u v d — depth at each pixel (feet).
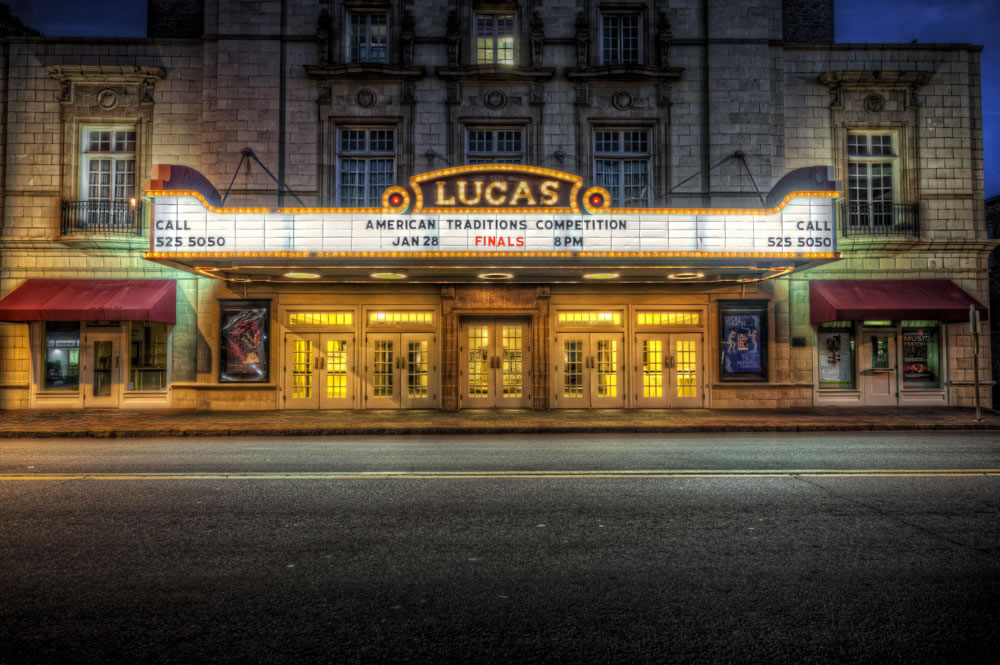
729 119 61.05
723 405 60.64
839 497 22.84
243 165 59.62
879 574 15.38
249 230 49.49
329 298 60.59
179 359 59.88
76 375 60.49
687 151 61.26
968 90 62.59
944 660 11.35
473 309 60.34
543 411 58.29
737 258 50.57
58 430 43.19
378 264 51.16
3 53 60.29
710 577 15.16
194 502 22.16
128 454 34.06
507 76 60.80
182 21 68.13
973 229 61.72
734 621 12.84
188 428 43.88
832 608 13.47
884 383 61.41
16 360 59.82
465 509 21.18
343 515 20.47
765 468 28.78
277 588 14.51
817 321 59.41
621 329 61.26
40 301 56.70
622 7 61.82
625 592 14.29
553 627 12.57
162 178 49.26
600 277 57.77
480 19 62.64
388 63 61.11
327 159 60.44
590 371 61.11
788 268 54.13
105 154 60.85
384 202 49.96
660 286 61.36
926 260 61.41
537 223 50.21
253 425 45.52
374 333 60.75
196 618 12.96
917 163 61.93
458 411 58.54
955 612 13.29
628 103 61.36
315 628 12.51
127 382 60.29
